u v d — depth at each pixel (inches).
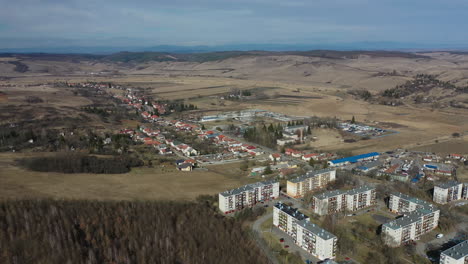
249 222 7568.9
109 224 6648.6
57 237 5890.8
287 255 6254.9
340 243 6535.4
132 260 5728.3
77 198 7810.0
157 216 7032.5
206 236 6515.8
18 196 7564.0
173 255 5880.9
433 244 6688.0
